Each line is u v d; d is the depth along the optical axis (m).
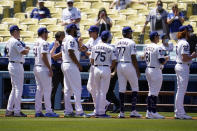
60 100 49.84
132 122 32.78
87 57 51.97
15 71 38.19
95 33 40.09
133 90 38.28
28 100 49.88
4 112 45.06
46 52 37.78
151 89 38.00
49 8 69.81
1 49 57.91
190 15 66.00
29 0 72.12
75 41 37.62
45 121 33.22
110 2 70.50
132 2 67.88
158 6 56.25
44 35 38.31
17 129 27.41
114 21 64.62
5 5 72.62
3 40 64.12
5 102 51.69
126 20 64.50
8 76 50.81
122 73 37.97
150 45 37.62
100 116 38.09
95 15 66.81
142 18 65.31
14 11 71.56
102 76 37.72
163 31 56.31
